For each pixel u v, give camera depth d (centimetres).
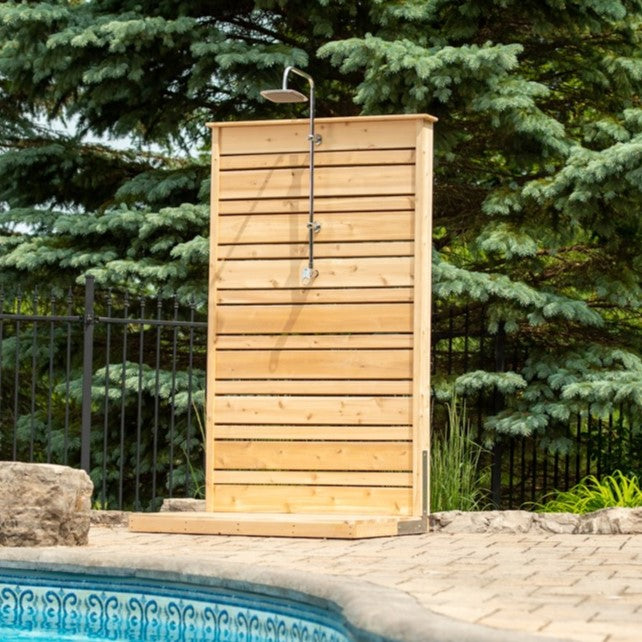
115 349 1478
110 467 1395
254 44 1422
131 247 1354
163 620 645
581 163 1209
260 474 993
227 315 1009
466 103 1262
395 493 962
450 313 1280
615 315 1477
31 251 1354
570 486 1591
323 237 987
